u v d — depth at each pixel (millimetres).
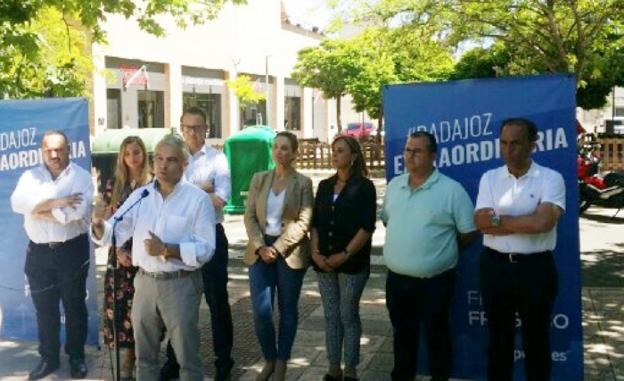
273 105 40656
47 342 5734
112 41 25484
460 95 5125
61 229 5613
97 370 5824
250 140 14523
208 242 4512
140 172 5449
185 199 4555
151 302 4551
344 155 5168
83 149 5984
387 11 15742
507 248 4504
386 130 5277
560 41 14508
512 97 5012
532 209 4457
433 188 4793
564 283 5012
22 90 9641
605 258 10180
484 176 4637
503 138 4496
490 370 4715
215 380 5508
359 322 5320
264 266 5352
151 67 28531
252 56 37094
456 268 5047
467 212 4773
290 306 5344
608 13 14172
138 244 4574
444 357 4938
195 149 5609
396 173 5281
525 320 4582
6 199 6266
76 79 10812
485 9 14609
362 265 5211
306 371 5738
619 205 13383
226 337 5547
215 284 5500
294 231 5242
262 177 5445
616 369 5613
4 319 6527
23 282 6391
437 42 16047
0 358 6141
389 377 5574
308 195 5348
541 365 4586
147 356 4695
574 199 4922
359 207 5137
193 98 31781
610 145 19875
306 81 29031
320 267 5242
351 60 27531
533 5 14523
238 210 14781
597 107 23281
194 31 31188
